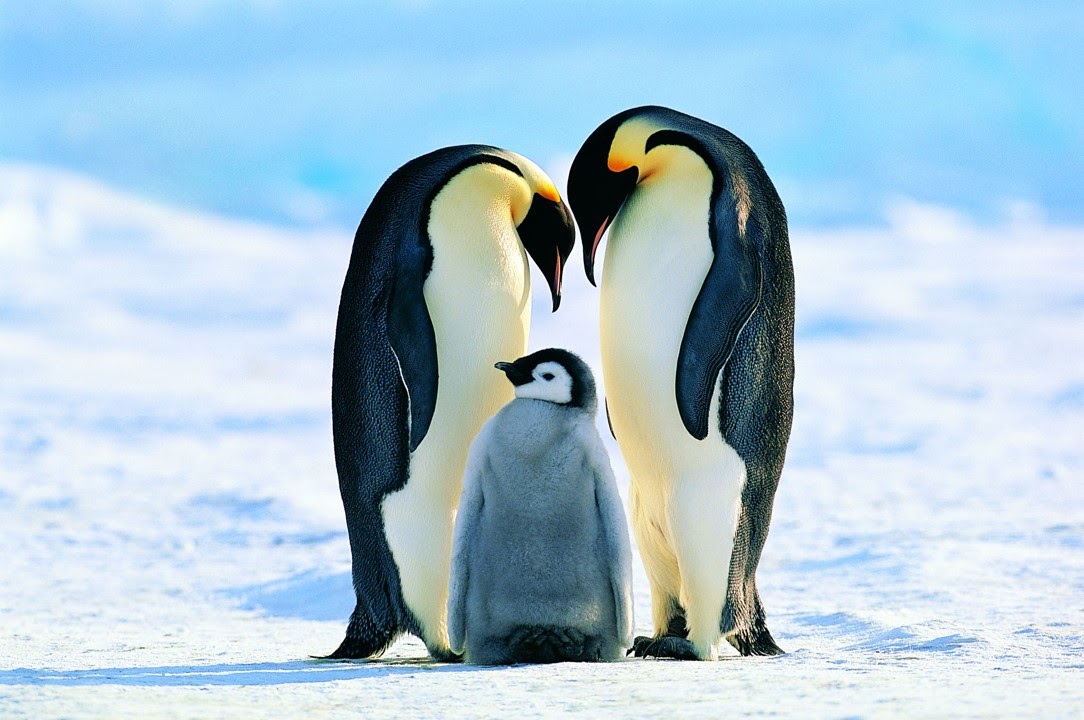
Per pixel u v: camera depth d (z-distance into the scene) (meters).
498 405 13.52
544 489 11.69
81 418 54.78
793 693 9.70
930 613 16.42
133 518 31.41
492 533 11.83
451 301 13.24
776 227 13.45
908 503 31.62
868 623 15.49
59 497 34.97
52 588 22.23
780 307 13.32
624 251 13.30
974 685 10.03
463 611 11.97
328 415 57.00
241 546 27.20
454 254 13.28
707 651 12.99
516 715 9.10
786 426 13.48
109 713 9.27
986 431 47.69
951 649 12.71
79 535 28.86
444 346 13.23
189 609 20.05
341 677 11.20
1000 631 14.12
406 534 13.24
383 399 13.22
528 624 11.75
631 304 13.15
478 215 13.48
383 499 13.28
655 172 13.40
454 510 13.44
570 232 14.40
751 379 13.03
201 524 30.50
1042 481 35.84
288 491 35.50
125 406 59.00
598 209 13.67
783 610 17.64
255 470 41.62
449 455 13.34
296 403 61.03
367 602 13.52
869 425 49.97
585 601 11.75
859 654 12.54
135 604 20.58
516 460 11.73
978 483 35.53
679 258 13.02
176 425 53.47
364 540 13.48
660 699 9.57
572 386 11.85
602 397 44.78
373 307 13.32
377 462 13.29
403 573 13.29
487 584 11.84
